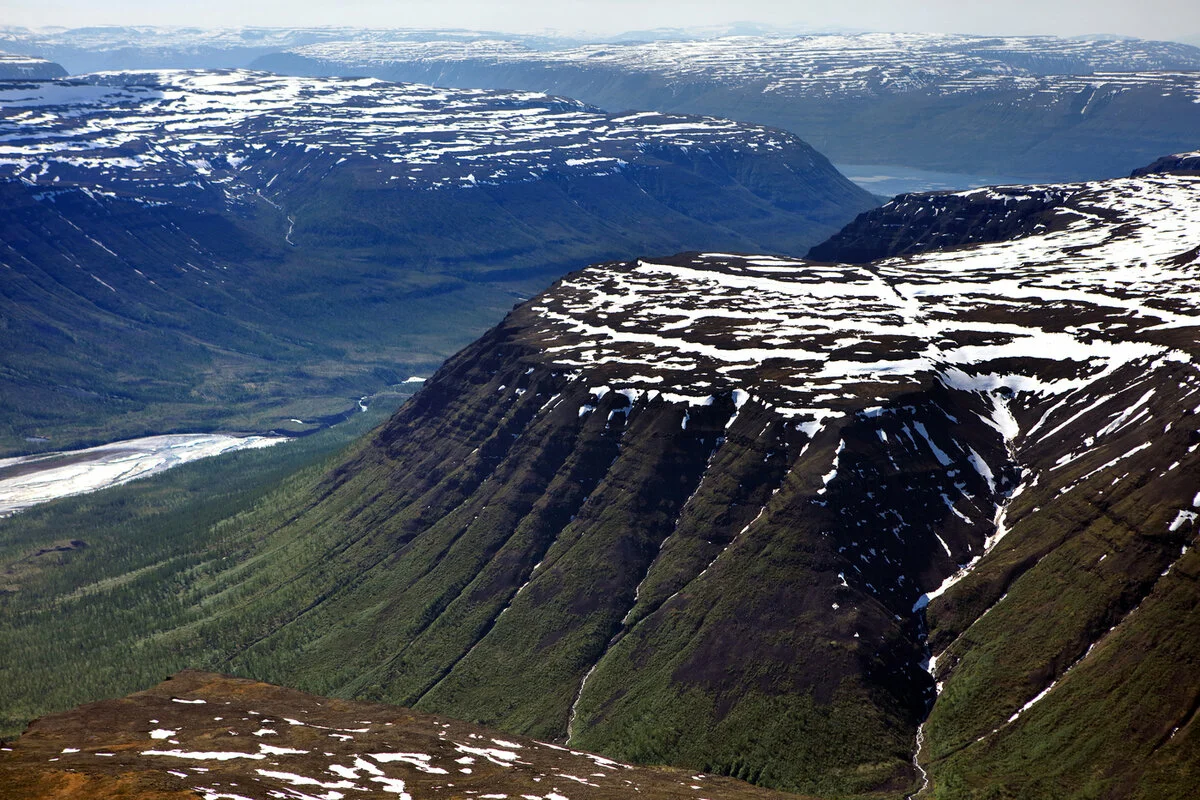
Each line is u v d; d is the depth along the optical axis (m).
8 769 144.62
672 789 162.25
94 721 175.38
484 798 148.00
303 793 142.62
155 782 137.75
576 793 154.25
